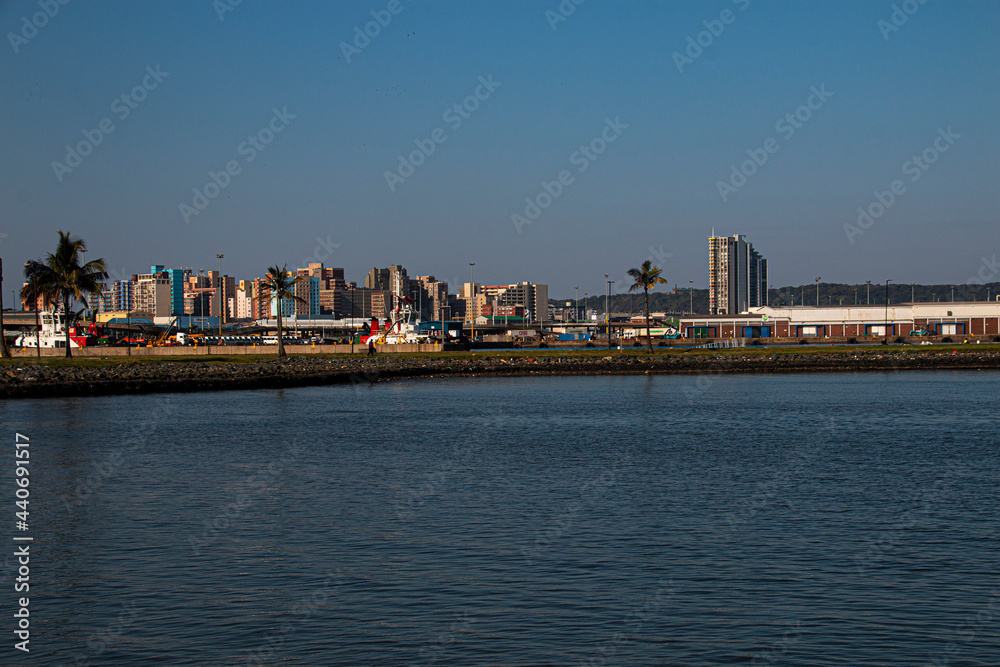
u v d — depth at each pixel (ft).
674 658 54.65
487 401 239.09
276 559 76.02
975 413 197.98
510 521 89.66
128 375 281.95
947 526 86.22
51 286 352.69
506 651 55.93
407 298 536.01
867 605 63.36
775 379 322.96
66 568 73.92
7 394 250.37
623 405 224.74
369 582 69.41
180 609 63.82
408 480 114.83
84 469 125.18
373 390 281.54
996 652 55.31
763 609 62.80
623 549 78.38
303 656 55.47
